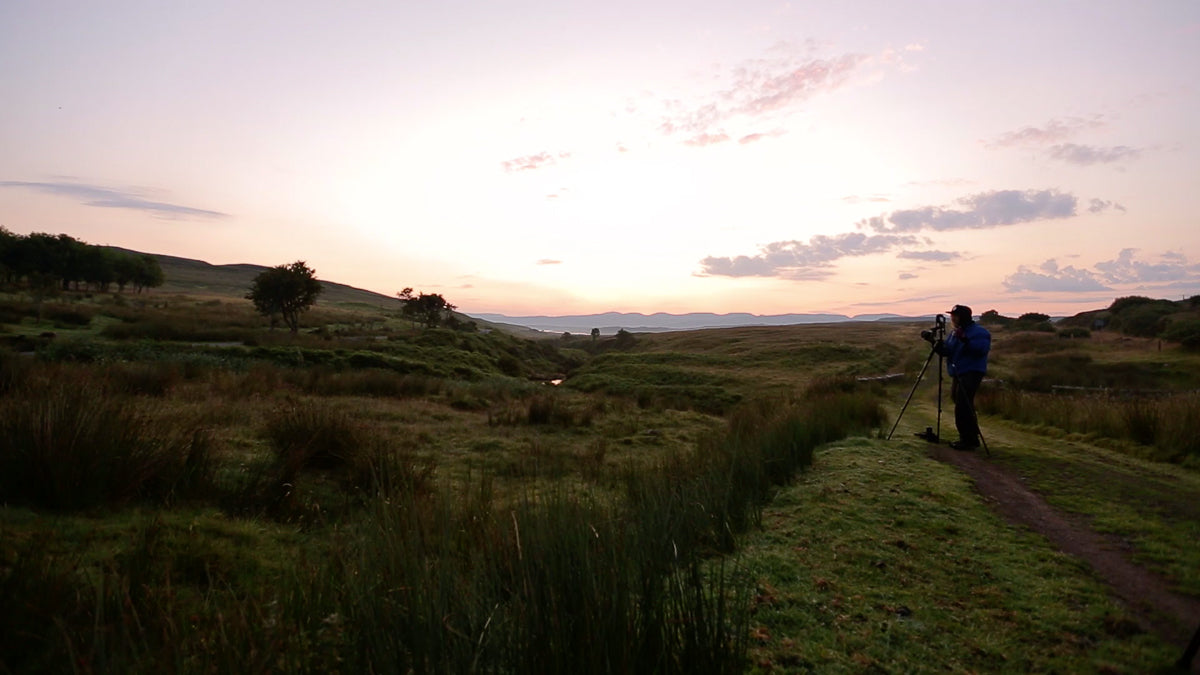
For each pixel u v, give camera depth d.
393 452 8.03
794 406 14.95
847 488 7.18
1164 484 7.76
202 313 61.09
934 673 3.41
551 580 2.93
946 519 6.16
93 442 5.69
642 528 4.27
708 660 2.79
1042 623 4.02
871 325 101.75
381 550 3.47
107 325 41.56
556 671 2.46
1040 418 13.99
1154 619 4.11
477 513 4.82
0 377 10.78
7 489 5.28
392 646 2.60
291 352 34.34
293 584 3.28
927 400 23.19
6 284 64.12
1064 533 5.85
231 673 2.41
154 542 4.40
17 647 3.06
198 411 12.34
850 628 3.88
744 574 4.48
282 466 7.14
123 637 2.59
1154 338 47.81
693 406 30.22
